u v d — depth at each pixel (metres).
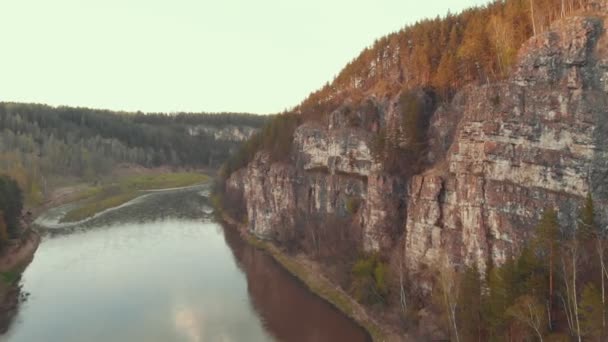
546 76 51.28
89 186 193.62
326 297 73.81
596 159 45.56
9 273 85.00
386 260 70.38
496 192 53.41
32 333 62.75
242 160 158.12
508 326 43.25
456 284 52.88
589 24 48.81
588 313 37.34
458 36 87.88
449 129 68.19
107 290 78.75
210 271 89.19
